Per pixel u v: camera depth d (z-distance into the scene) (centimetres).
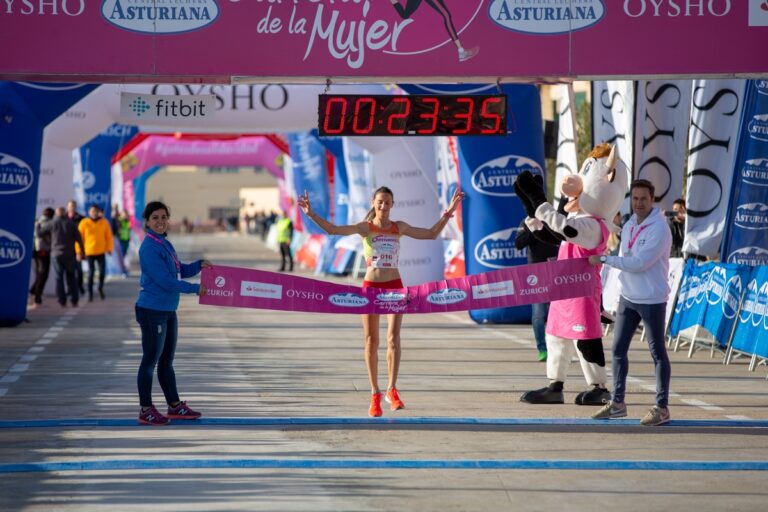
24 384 2648
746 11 2667
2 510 1486
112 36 2577
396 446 1920
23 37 2556
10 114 4038
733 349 3156
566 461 1791
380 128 2703
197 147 10894
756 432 2072
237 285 2216
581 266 2242
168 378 2161
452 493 1589
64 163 5781
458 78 2648
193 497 1557
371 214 2314
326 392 2542
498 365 3047
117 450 1872
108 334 3916
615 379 2192
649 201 2108
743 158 3556
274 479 1667
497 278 2245
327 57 2620
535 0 2652
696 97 3784
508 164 4269
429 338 3800
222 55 2595
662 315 2109
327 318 4691
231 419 2166
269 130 5662
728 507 1520
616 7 2656
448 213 2314
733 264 3291
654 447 1928
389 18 2630
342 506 1512
